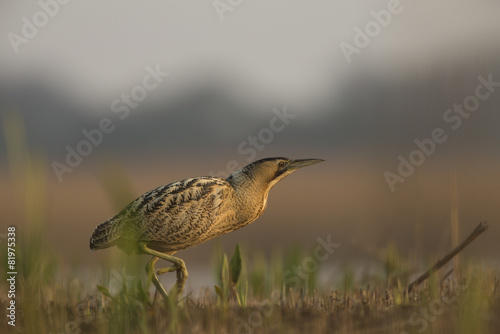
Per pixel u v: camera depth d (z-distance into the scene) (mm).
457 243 9469
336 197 28078
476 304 6762
